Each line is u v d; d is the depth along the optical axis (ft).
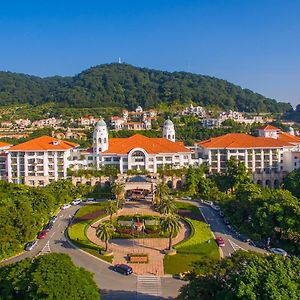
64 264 270.26
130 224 523.70
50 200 558.56
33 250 439.63
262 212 466.29
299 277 244.22
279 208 460.14
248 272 242.17
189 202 654.94
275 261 257.55
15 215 444.55
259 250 434.71
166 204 482.69
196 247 440.04
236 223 515.91
